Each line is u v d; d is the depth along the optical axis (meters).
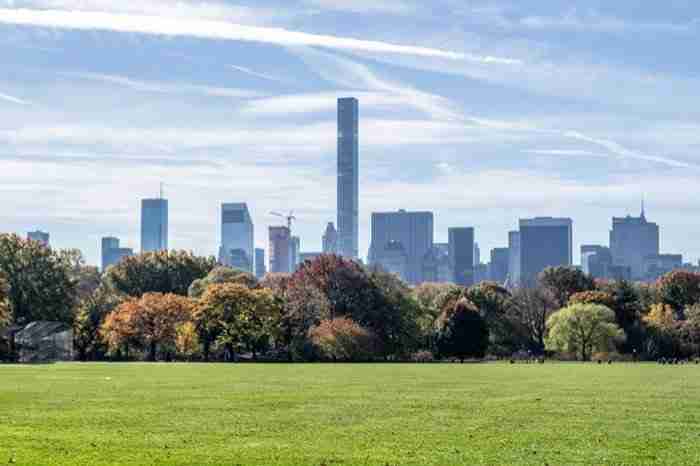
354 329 176.62
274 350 182.62
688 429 54.97
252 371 126.44
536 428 55.31
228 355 183.88
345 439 49.97
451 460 43.12
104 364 156.62
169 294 192.75
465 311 189.25
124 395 79.31
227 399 75.38
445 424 57.25
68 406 68.25
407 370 132.00
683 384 98.69
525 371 130.62
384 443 48.47
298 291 185.00
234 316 177.25
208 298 178.88
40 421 57.44
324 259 197.62
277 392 83.94
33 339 179.25
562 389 90.00
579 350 190.12
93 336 194.50
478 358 189.25
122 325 183.00
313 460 42.78
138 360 188.25
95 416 60.72
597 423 58.03
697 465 41.91
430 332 193.62
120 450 45.22
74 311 195.00
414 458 43.59
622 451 45.97
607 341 188.50
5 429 53.03
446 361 182.88
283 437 50.66
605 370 134.88
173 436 50.72
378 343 182.38
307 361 175.88
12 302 188.50
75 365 151.75
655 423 58.16
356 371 128.00
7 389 86.69
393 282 199.00
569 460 43.25
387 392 84.50
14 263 190.88
